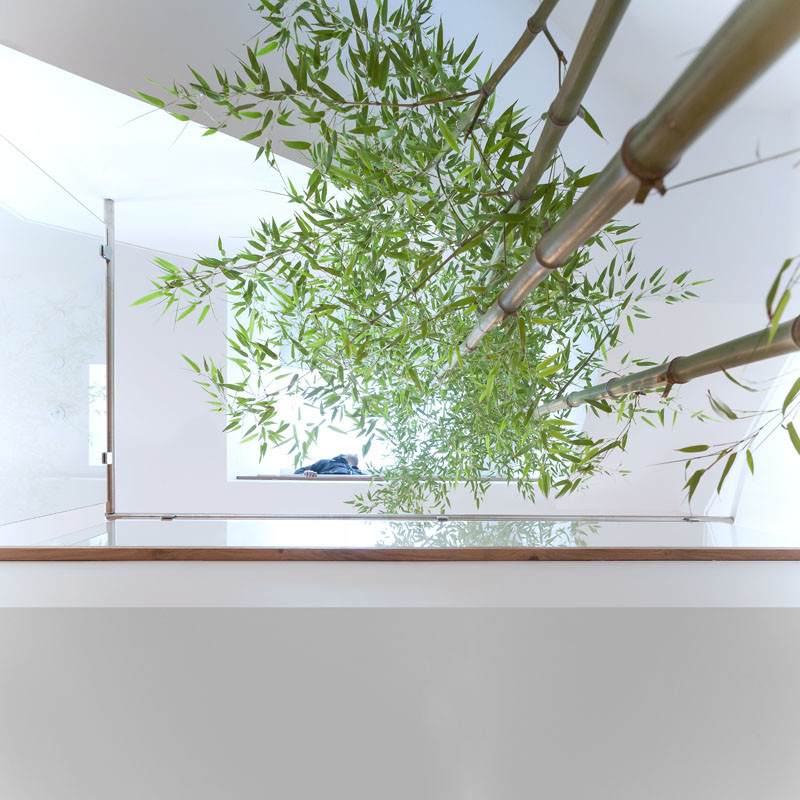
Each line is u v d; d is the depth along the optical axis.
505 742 1.27
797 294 2.78
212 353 3.95
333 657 1.23
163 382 3.95
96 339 2.07
